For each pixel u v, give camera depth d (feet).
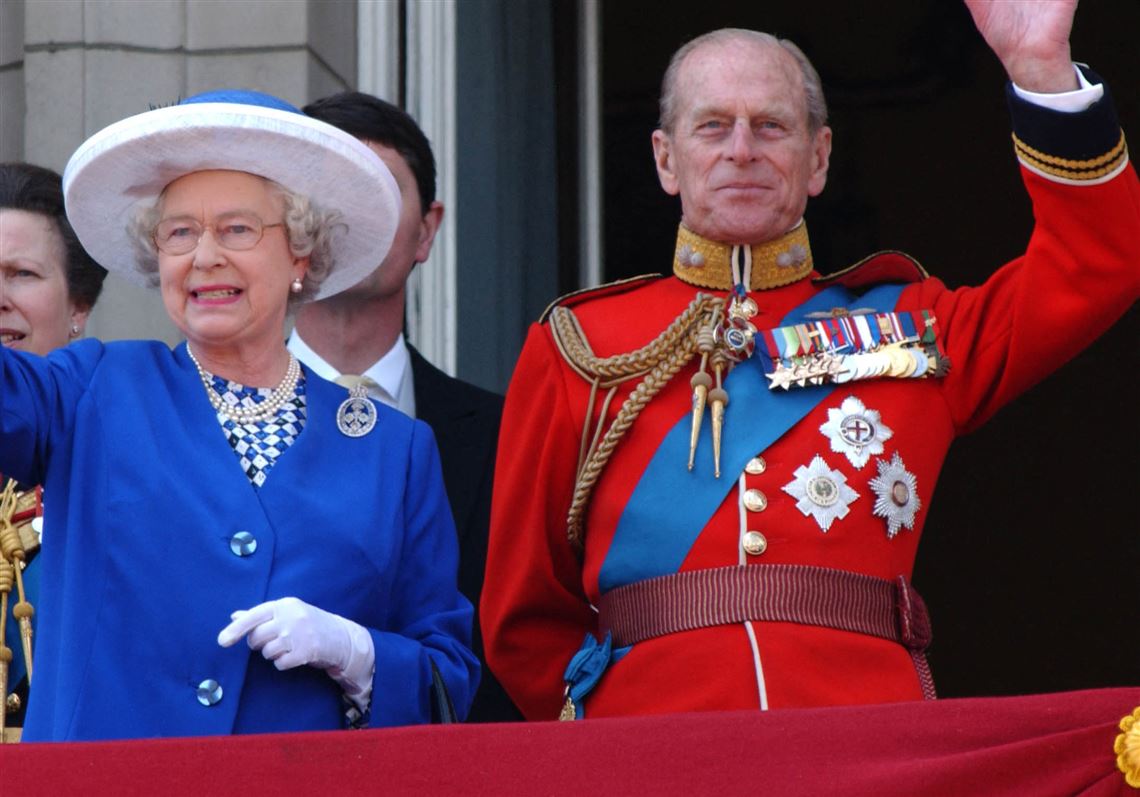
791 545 49.80
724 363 52.08
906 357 51.67
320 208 48.70
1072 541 108.78
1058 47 47.98
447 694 46.14
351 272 50.93
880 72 107.86
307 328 64.90
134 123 46.80
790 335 52.13
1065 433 109.40
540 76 77.36
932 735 40.55
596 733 40.86
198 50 74.23
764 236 53.83
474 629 60.34
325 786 40.52
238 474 46.39
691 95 53.78
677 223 96.32
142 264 49.39
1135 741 39.47
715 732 40.81
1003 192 107.45
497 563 53.67
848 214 108.37
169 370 47.78
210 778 40.52
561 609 53.31
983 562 109.29
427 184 65.72
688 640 49.42
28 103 73.97
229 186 47.65
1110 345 109.19
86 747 40.70
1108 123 47.98
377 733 40.88
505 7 76.95
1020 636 108.68
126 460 45.73
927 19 106.73
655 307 54.39
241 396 47.88
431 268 74.18
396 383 64.85
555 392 53.42
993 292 51.93
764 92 53.31
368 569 46.83
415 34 75.61
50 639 45.11
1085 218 48.70
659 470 51.16
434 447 49.83
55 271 59.52
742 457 50.62
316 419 48.21
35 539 53.52
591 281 76.64
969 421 52.26
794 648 48.78
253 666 45.16
